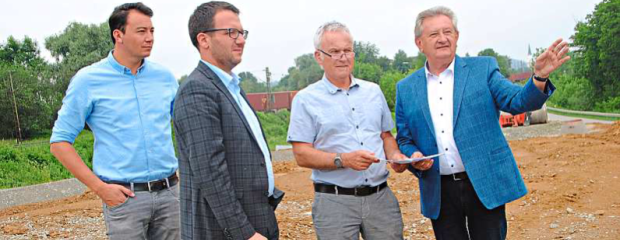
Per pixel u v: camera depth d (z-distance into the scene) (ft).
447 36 12.61
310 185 42.55
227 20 10.59
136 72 13.42
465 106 12.75
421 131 13.30
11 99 111.34
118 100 13.07
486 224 13.07
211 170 9.82
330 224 12.78
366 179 12.76
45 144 80.02
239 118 10.51
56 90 130.21
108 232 12.92
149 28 13.06
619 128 58.90
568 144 54.29
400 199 32.83
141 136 13.14
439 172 13.03
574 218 24.34
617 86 171.73
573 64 189.16
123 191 12.67
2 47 147.54
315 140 13.10
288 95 204.03
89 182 12.42
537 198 28.78
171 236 13.55
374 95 13.32
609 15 167.32
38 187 52.21
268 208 10.80
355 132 12.85
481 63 13.04
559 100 213.25
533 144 58.13
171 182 13.58
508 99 12.08
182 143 10.32
